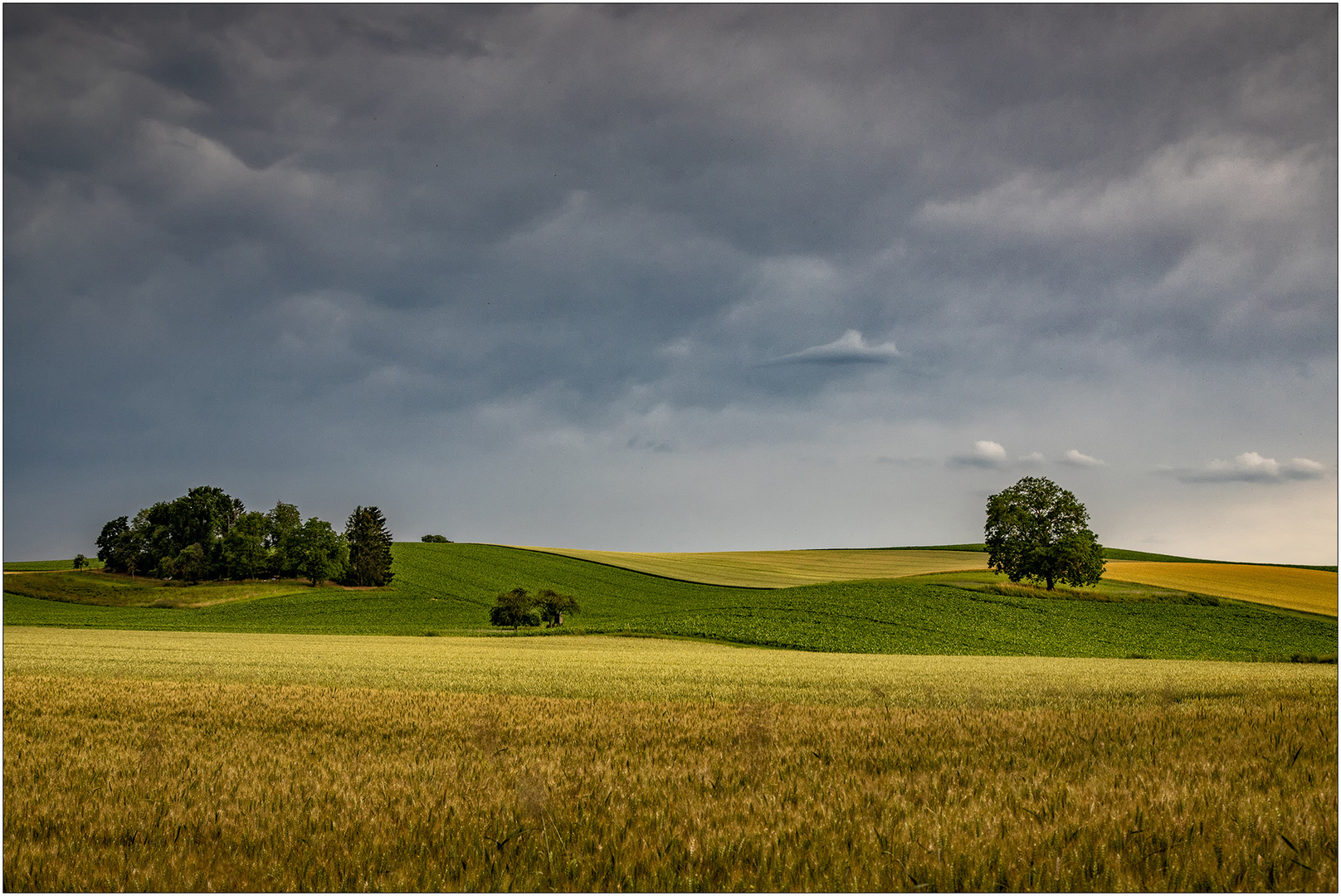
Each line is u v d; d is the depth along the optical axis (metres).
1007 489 78.94
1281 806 6.59
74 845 6.36
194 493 107.31
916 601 70.12
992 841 5.88
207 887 5.49
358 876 5.57
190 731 12.12
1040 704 15.17
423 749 10.42
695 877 5.36
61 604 85.12
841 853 5.76
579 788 7.75
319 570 100.19
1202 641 57.44
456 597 89.44
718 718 13.18
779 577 103.31
